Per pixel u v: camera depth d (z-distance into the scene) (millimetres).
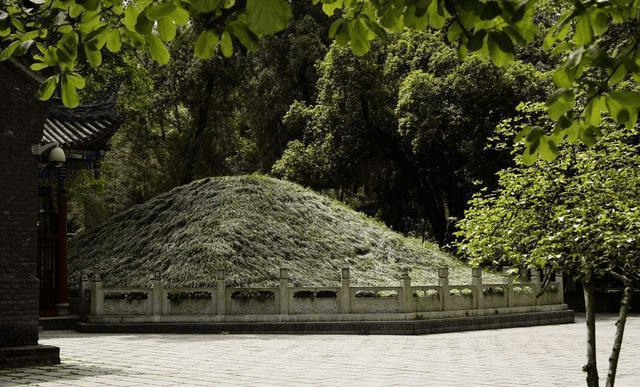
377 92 45875
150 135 53000
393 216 50312
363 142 47438
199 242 28516
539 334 25188
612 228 9641
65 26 5402
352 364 16578
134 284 27375
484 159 41406
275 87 52875
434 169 46469
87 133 26531
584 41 4781
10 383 13633
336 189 50062
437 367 16078
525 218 10430
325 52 52031
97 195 52531
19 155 16406
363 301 25422
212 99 51844
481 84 41062
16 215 16297
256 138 54562
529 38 4617
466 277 31078
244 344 21281
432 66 43688
